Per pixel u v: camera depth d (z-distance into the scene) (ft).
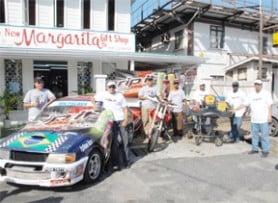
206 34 63.62
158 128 26.04
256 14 63.93
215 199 15.49
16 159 16.44
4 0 42.37
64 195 16.07
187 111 32.04
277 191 16.62
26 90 43.11
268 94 24.56
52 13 45.27
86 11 47.34
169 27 69.05
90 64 46.85
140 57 43.88
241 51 68.49
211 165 21.71
